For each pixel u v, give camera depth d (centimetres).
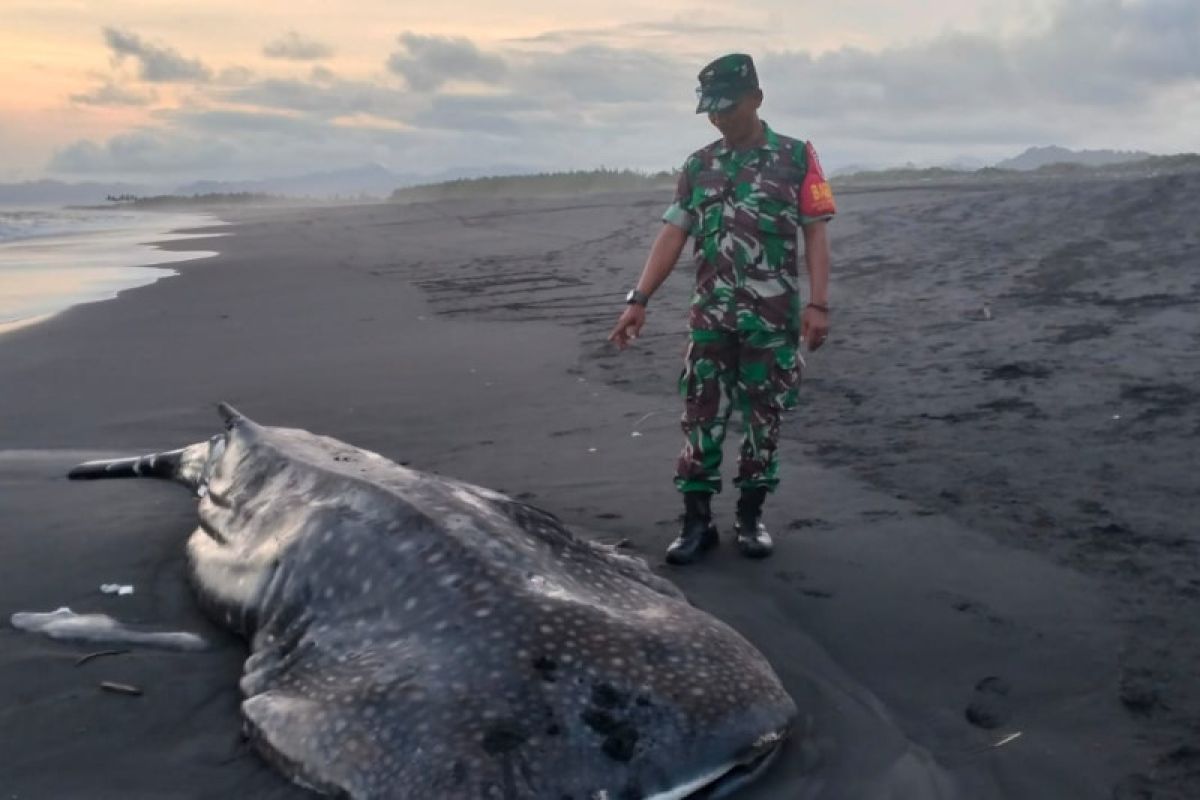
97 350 1095
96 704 391
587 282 1459
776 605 454
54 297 1507
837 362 837
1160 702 362
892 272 1170
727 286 493
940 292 1041
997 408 679
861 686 390
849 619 437
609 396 812
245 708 367
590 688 333
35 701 393
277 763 342
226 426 578
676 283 1370
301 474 481
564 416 764
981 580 458
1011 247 1176
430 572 383
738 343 500
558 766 311
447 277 1614
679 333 1033
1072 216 1239
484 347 1032
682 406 771
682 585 474
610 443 693
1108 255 1054
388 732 326
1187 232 1068
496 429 741
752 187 488
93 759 356
